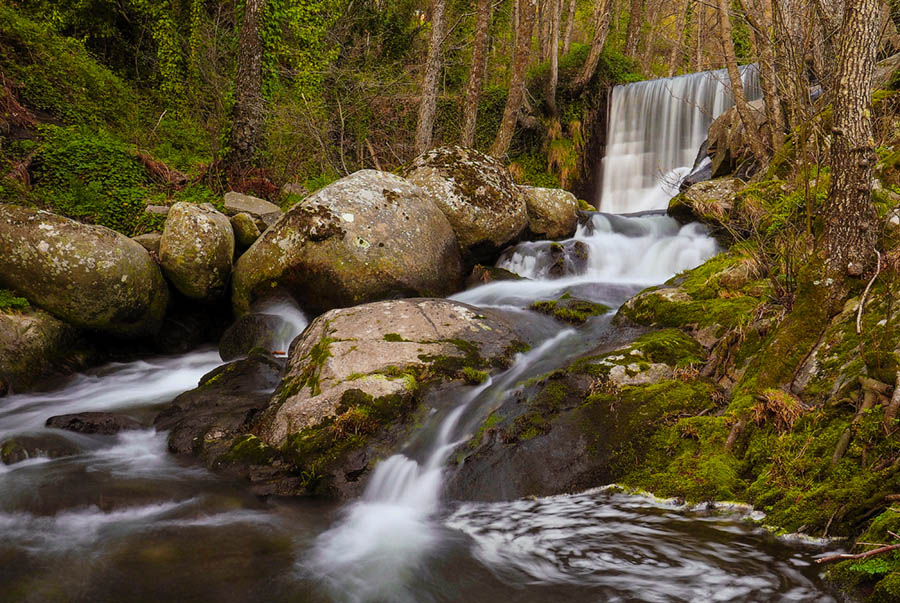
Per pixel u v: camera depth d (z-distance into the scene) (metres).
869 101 3.91
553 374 4.67
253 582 3.12
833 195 4.09
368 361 5.06
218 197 11.05
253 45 12.20
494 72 23.33
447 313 5.84
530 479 3.89
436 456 4.25
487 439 4.23
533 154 19.81
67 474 4.50
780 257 5.20
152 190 10.81
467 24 20.98
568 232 10.12
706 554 3.00
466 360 5.23
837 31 4.39
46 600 2.97
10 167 9.52
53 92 12.19
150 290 7.57
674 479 3.62
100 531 3.69
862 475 3.01
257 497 4.12
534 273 8.88
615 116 18.89
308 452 4.41
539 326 6.04
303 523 3.77
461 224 8.70
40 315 6.95
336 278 7.43
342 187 7.92
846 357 3.71
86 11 16.12
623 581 2.91
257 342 7.40
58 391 6.68
